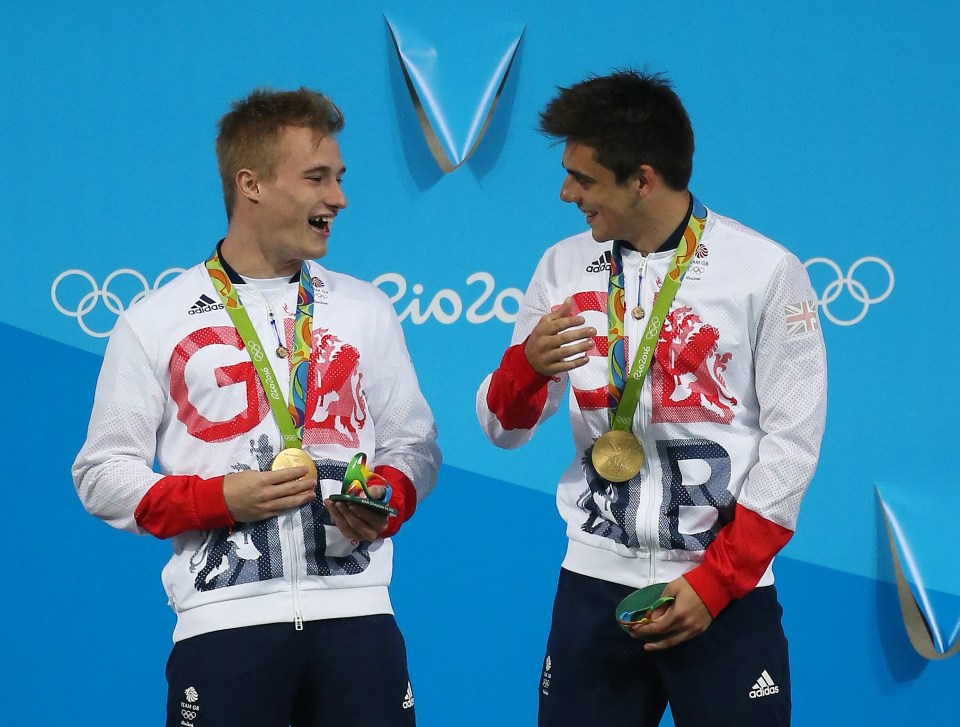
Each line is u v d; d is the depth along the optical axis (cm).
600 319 820
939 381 1180
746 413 795
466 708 1213
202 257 1202
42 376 1198
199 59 1195
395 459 845
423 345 1205
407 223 1200
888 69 1176
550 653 841
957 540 1177
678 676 796
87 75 1193
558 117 795
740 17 1181
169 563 819
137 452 804
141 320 808
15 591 1202
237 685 780
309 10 1192
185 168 1198
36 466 1198
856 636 1192
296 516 791
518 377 787
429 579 1212
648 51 1188
